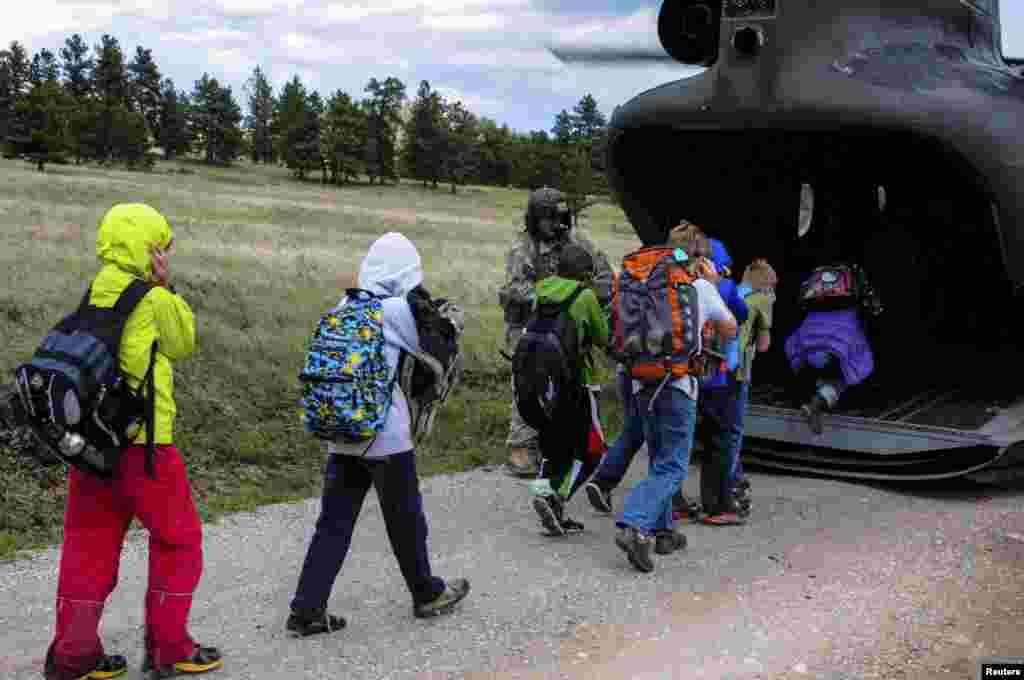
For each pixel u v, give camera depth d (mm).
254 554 5297
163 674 3779
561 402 5465
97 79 175000
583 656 4020
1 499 5746
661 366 4992
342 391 4012
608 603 4590
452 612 4473
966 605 4621
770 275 5945
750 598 4672
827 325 7383
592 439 5539
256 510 6094
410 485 4258
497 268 25266
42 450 6043
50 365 3428
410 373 4195
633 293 5082
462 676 3832
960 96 6562
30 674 3805
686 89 7184
